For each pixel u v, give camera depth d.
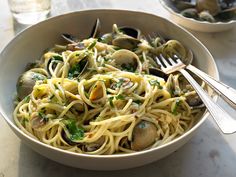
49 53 0.36
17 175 0.29
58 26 0.38
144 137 0.30
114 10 0.39
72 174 0.29
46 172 0.30
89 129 0.31
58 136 0.30
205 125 0.34
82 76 0.34
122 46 0.37
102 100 0.31
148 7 0.49
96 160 0.25
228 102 0.30
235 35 0.45
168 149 0.27
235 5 0.47
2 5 0.48
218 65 0.41
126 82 0.32
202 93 0.31
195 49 0.36
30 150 0.31
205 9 0.46
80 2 0.50
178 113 0.33
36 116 0.31
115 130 0.31
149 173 0.30
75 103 0.31
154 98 0.33
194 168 0.30
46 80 0.33
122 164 0.26
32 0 0.45
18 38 0.35
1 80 0.32
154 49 0.38
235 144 0.33
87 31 0.40
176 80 0.34
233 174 0.30
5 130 0.33
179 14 0.44
